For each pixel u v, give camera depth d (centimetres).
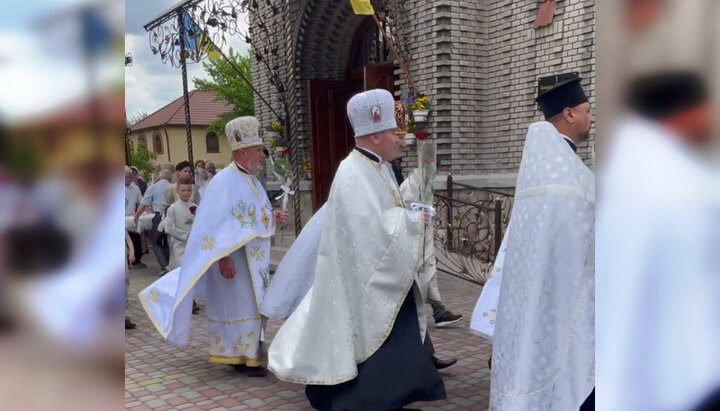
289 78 730
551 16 734
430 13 804
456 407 363
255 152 449
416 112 800
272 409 378
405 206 354
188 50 1051
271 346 343
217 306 445
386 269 321
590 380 224
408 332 329
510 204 723
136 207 971
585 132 274
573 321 228
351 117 342
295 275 411
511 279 243
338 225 331
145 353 518
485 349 481
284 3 716
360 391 318
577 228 231
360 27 1057
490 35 816
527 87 771
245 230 429
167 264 906
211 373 456
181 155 3100
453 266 718
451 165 813
